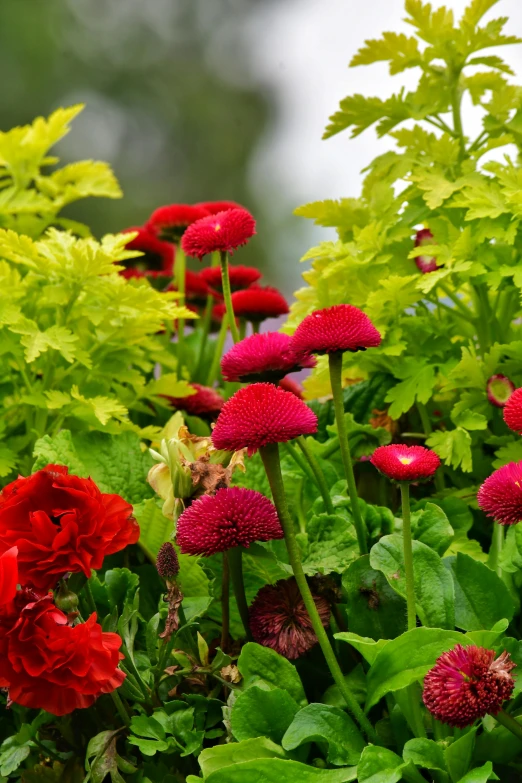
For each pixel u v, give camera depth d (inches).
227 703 40.2
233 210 43.4
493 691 36.4
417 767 38.5
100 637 38.6
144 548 44.4
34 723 40.9
